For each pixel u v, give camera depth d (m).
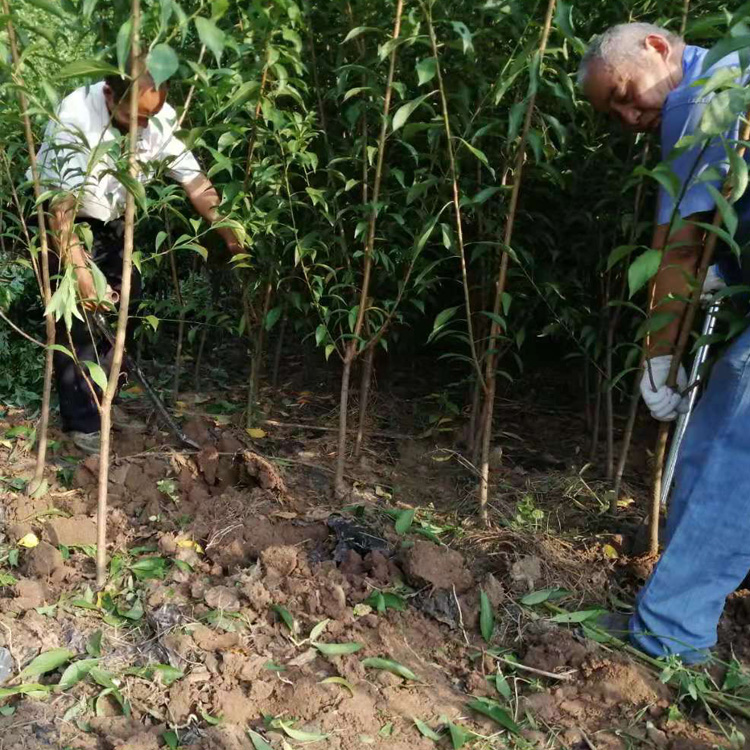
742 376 2.22
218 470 3.26
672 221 2.11
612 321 3.40
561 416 4.16
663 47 2.36
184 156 3.12
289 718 2.21
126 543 2.88
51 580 2.65
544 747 2.18
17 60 2.50
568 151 3.31
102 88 2.92
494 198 3.30
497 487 3.38
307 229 3.52
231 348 4.79
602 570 2.82
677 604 2.41
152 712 2.20
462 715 2.27
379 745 2.13
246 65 3.10
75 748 2.08
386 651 2.45
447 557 2.70
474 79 3.05
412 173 3.41
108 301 2.45
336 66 3.30
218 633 2.46
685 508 2.36
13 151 2.84
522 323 3.85
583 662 2.41
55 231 2.57
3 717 2.15
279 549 2.73
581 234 3.56
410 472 3.55
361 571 2.77
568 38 2.45
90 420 3.44
